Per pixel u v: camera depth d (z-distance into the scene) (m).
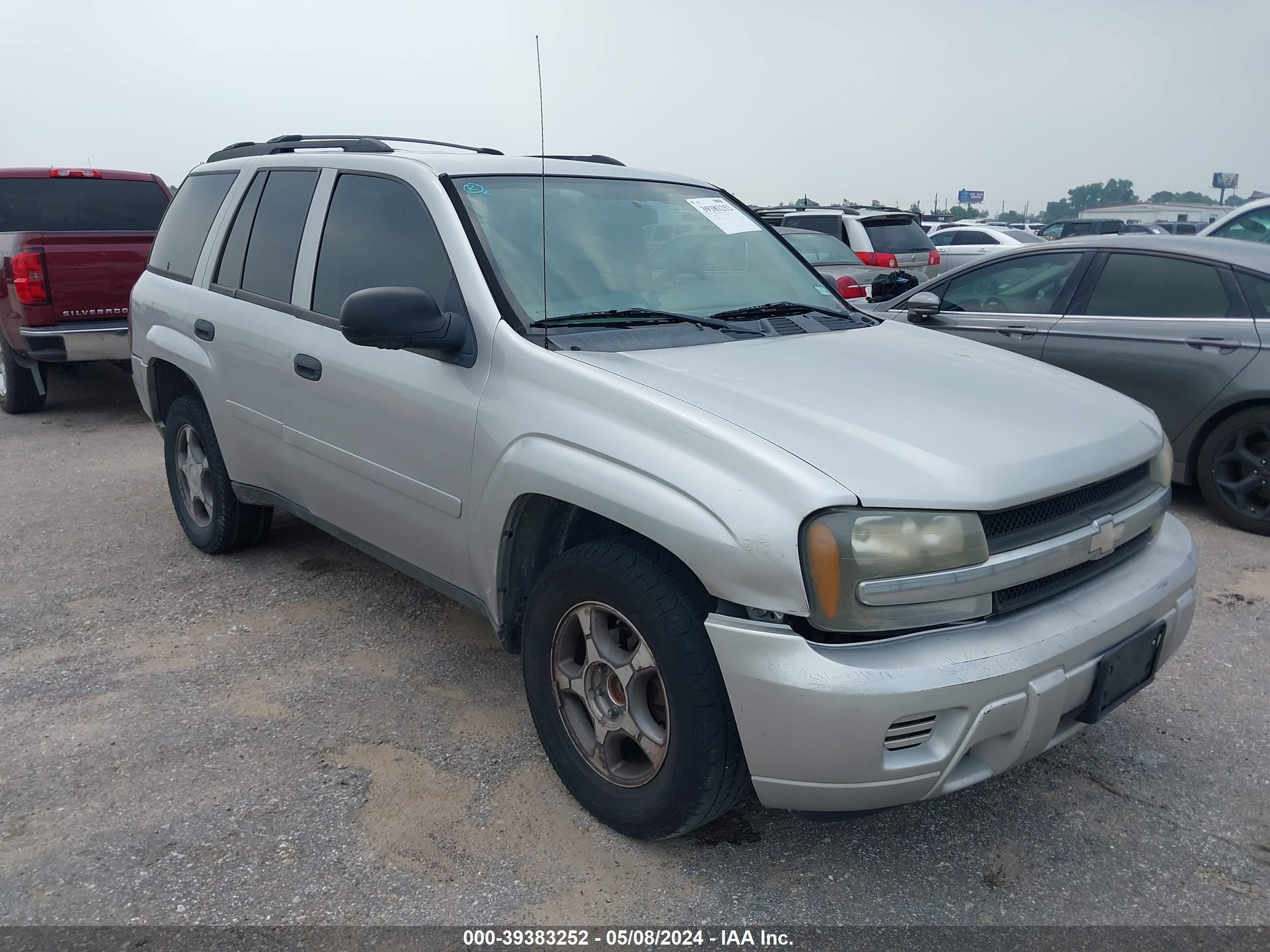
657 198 3.77
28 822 2.77
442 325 2.96
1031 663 2.27
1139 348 5.49
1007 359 3.32
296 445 3.77
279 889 2.51
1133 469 2.79
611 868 2.61
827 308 3.70
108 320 7.84
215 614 4.18
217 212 4.47
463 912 2.44
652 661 2.51
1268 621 4.16
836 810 2.30
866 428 2.44
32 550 4.96
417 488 3.20
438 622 4.11
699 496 2.32
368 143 3.96
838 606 2.18
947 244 20.97
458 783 2.97
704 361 2.85
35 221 9.13
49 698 3.47
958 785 2.33
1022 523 2.39
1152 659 2.67
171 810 2.83
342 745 3.18
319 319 3.65
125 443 7.39
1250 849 2.72
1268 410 5.06
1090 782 3.04
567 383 2.71
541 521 2.88
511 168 3.53
